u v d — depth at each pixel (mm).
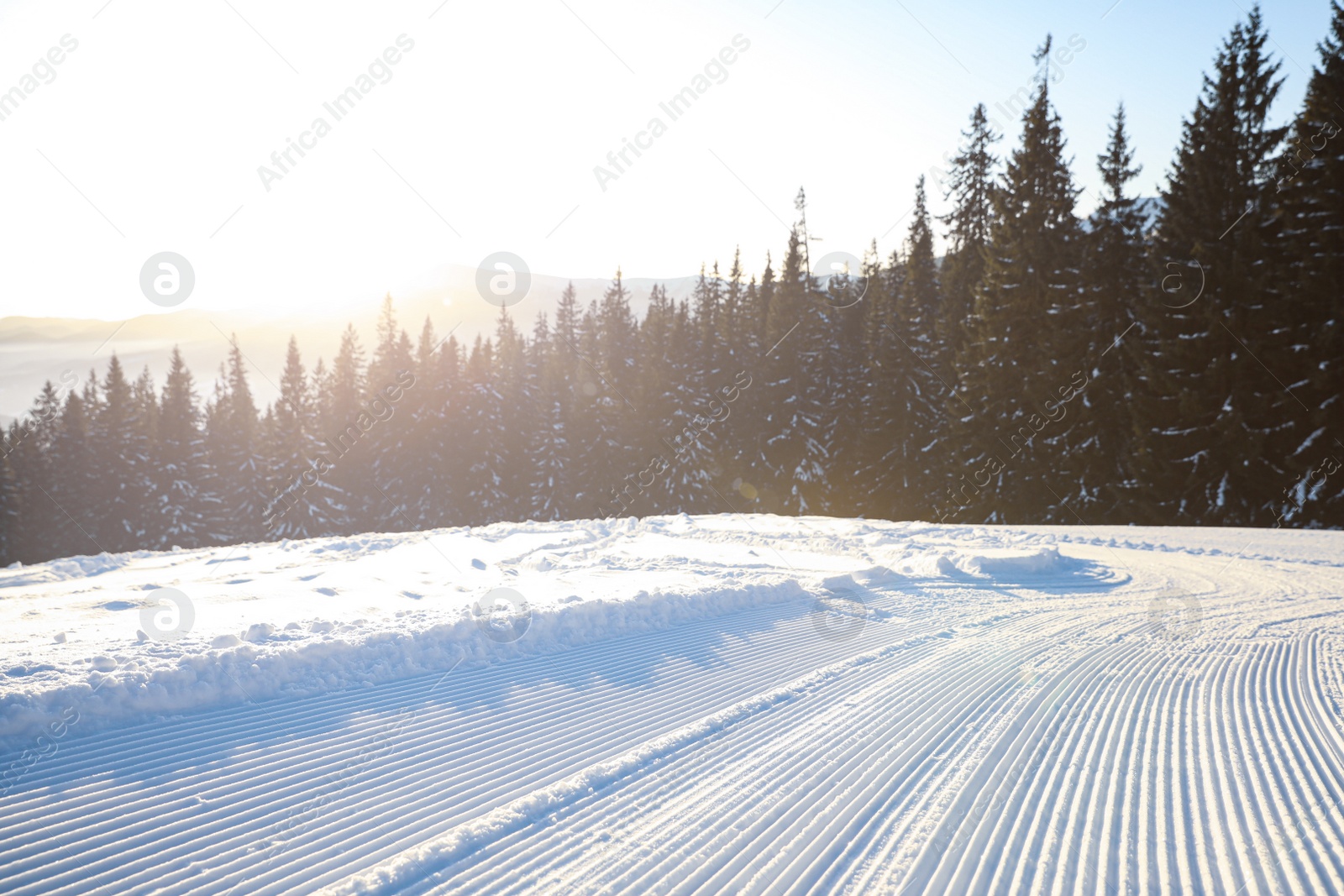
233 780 4434
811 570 14148
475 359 58344
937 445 43281
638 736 5441
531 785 4555
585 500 53469
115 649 6230
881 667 7527
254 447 57594
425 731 5391
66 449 53031
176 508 53094
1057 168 39062
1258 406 30781
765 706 6188
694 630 9016
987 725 5762
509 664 7199
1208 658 7969
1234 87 33031
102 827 3812
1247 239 31891
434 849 3701
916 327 46812
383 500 53531
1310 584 13602
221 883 3375
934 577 14078
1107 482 35719
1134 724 5801
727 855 3750
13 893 3219
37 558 51125
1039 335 37531
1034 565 14922
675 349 57250
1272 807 4375
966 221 47625
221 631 7426
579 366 58312
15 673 5441
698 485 50938
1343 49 30594
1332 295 29594
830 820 4148
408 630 7270
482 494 54562
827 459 49938
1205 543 19203
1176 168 34594
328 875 3486
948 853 3799
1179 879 3580
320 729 5316
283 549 15664
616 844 3844
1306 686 6906
